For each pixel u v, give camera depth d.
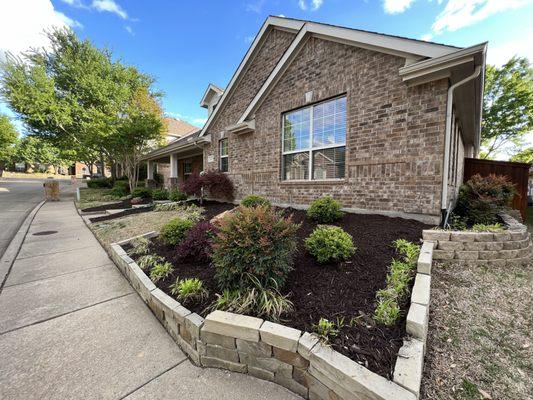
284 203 6.99
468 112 6.12
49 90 15.54
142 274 3.24
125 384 1.85
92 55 17.61
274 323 1.95
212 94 14.09
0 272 3.95
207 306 2.43
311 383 1.67
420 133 4.44
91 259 4.57
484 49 3.56
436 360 1.90
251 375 1.93
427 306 2.04
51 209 10.65
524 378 1.75
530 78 14.46
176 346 2.29
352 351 1.68
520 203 7.70
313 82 6.14
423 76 4.26
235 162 8.95
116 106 17.45
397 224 4.27
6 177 35.91
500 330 2.23
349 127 5.43
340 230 3.21
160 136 15.21
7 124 31.73
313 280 2.67
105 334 2.44
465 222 4.67
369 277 2.64
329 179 5.95
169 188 13.74
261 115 7.71
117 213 8.55
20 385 1.82
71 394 1.75
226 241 2.42
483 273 3.17
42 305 2.97
